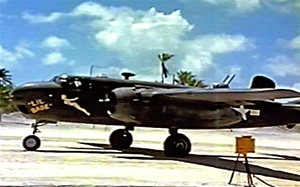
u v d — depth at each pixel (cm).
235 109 1848
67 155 1759
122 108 1747
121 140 2081
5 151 1827
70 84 1859
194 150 2269
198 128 1844
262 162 1839
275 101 1970
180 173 1409
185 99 1736
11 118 3206
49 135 3009
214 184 1218
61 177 1247
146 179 1265
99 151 1966
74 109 1866
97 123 1928
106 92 1878
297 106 2006
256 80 1875
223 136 3578
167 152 1839
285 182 1292
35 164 1477
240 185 1226
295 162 1880
